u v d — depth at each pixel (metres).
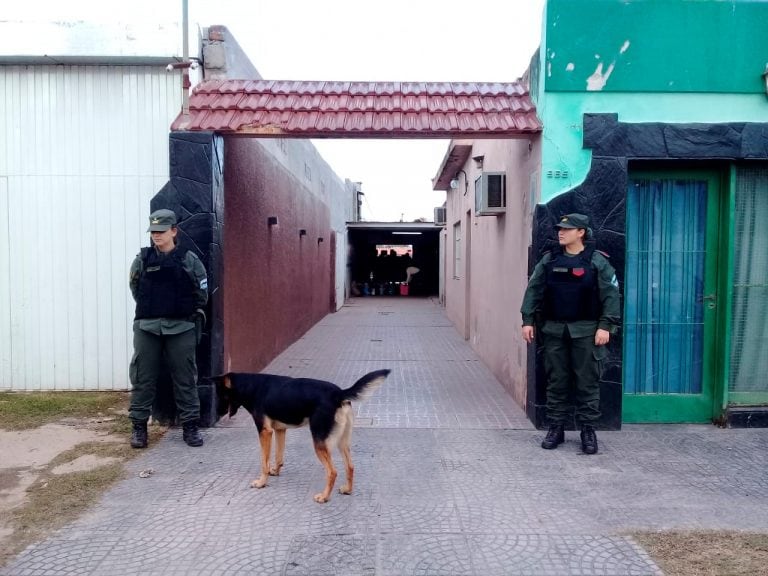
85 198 6.79
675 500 4.41
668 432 5.95
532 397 6.20
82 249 6.84
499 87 6.73
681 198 6.14
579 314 5.32
